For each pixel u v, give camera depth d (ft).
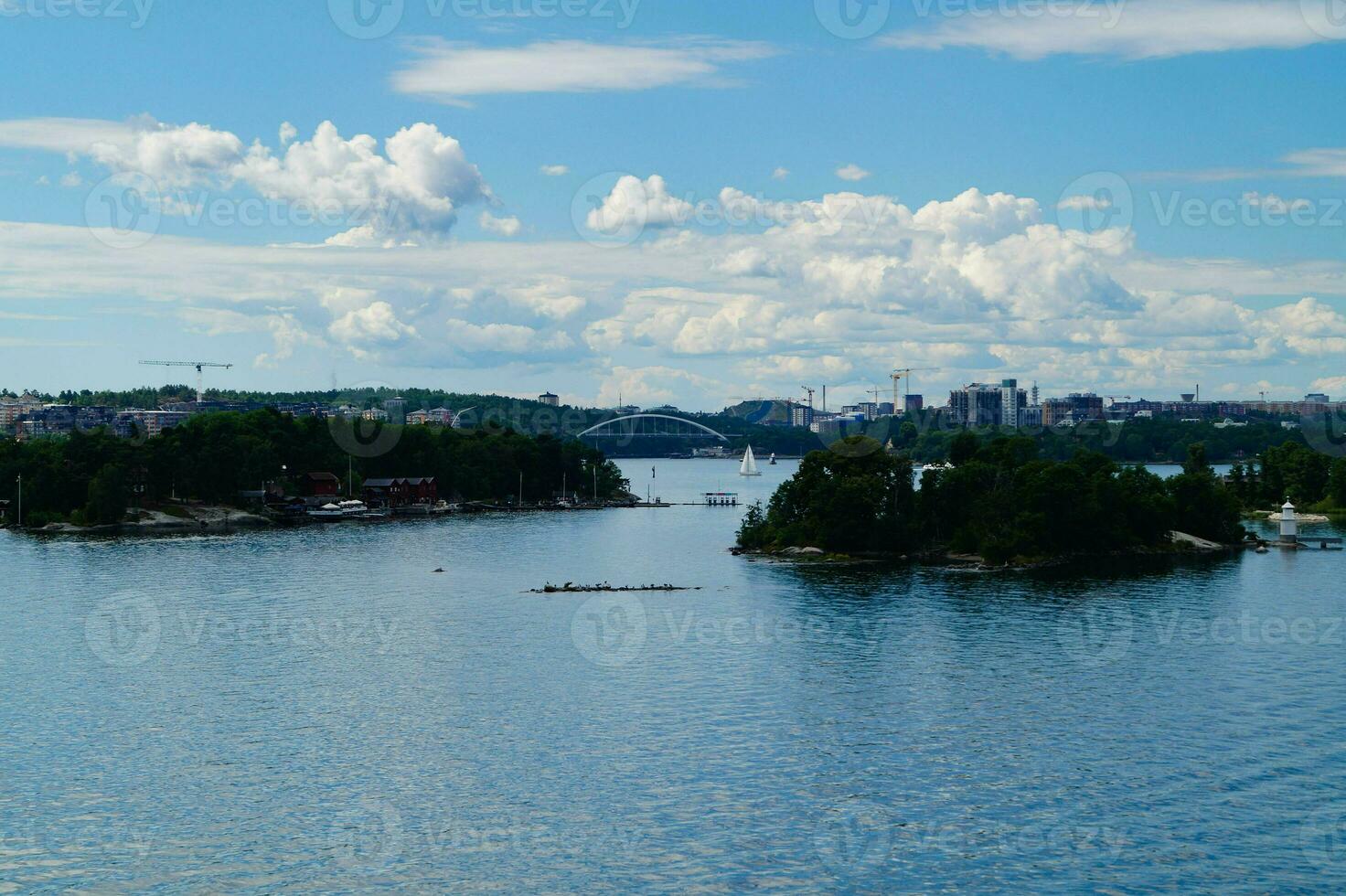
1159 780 306.76
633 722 356.18
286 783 307.37
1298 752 326.44
